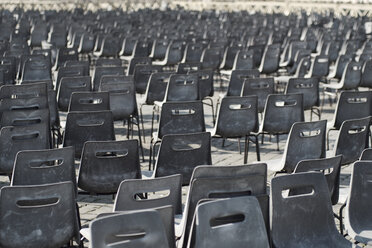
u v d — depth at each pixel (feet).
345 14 121.90
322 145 25.94
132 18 104.94
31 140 25.07
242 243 15.30
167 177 17.88
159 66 43.16
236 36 70.90
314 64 48.91
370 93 31.89
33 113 27.07
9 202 16.84
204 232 14.92
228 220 16.55
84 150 22.22
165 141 23.17
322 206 17.80
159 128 29.76
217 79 60.23
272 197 17.11
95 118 27.40
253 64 52.19
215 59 54.60
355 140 26.21
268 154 35.65
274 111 31.24
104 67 41.68
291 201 17.39
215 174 18.39
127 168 22.82
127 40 64.90
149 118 44.68
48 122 27.37
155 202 17.90
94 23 91.45
